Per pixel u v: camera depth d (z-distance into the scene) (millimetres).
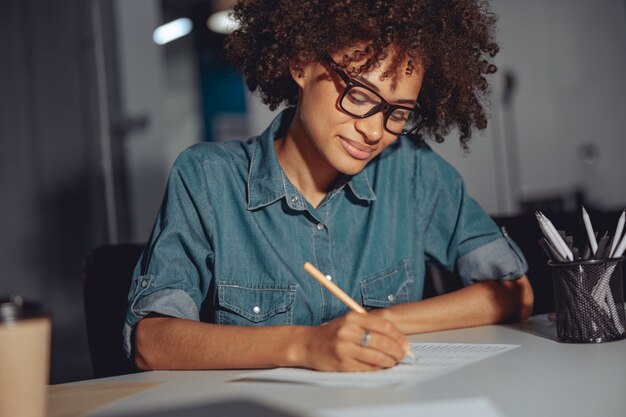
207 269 1325
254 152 1401
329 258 1359
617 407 699
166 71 7707
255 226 1342
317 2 1269
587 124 5031
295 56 1257
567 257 1057
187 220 1319
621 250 1067
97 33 3354
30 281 3131
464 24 1382
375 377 876
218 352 1034
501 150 4871
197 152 1391
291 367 988
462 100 1479
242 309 1312
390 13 1179
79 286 3264
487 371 883
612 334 1040
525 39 4988
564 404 715
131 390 895
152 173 3498
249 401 783
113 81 3389
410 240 1463
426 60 1236
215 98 7137
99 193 3330
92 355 1425
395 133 1233
